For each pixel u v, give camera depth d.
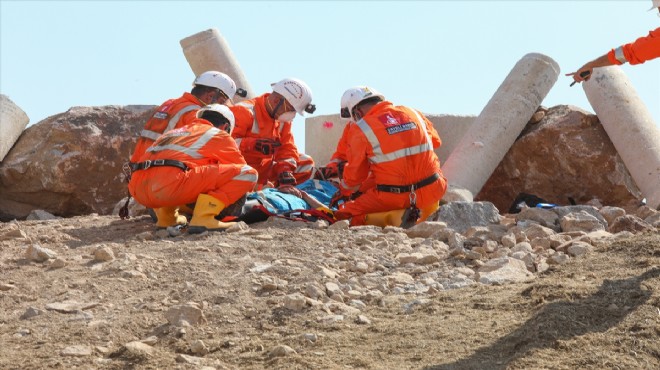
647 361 4.74
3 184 11.55
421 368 4.74
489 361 4.79
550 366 4.67
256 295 6.05
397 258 6.93
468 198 10.31
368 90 8.92
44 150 11.51
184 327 5.51
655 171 10.61
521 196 11.15
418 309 5.74
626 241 6.76
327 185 9.72
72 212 11.65
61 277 6.45
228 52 12.23
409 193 8.44
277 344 5.26
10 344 5.32
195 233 7.64
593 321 5.21
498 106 11.34
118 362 5.05
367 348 5.11
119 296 6.06
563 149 11.30
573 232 7.62
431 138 9.29
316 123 11.84
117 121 11.73
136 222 8.61
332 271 6.51
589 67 6.64
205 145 7.84
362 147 8.40
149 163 7.71
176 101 9.05
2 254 7.08
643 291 5.53
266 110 9.52
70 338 5.40
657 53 6.34
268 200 8.46
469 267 6.81
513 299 5.69
